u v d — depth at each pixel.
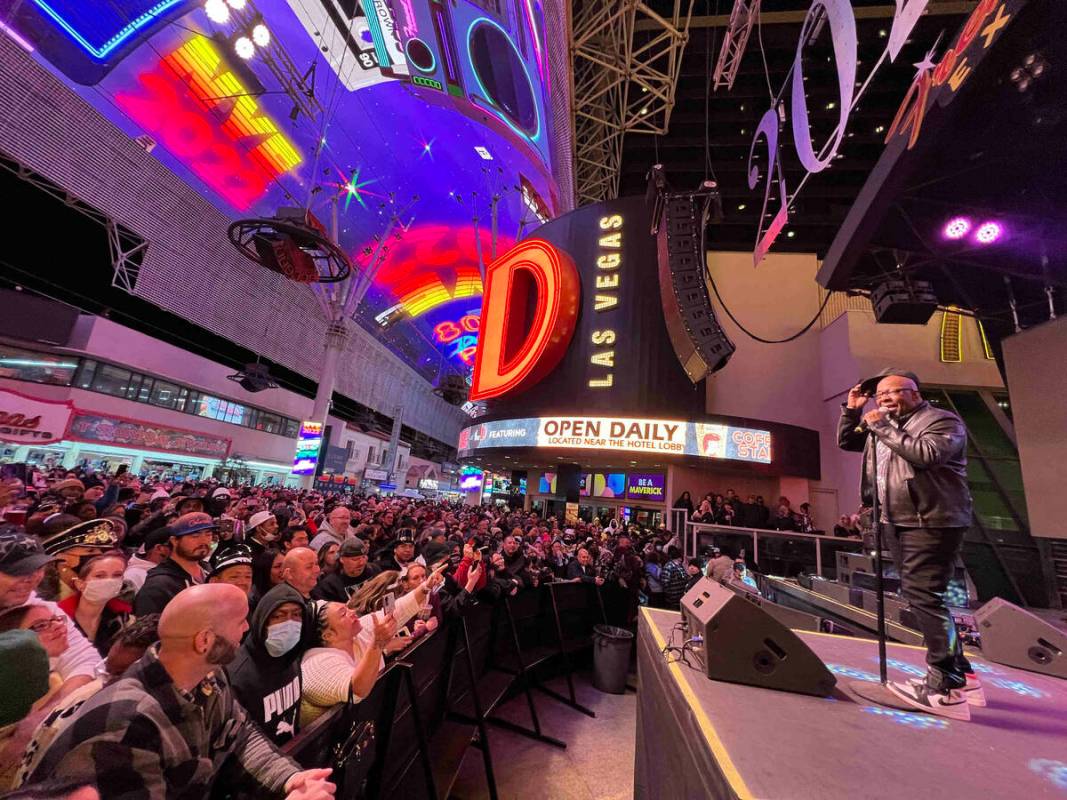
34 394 19.75
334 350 28.95
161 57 21.14
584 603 8.19
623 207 19.25
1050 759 1.46
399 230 41.03
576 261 19.55
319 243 12.48
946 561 2.00
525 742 5.06
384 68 29.98
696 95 31.44
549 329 18.09
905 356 15.05
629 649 6.84
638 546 13.48
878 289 8.08
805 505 15.13
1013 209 6.05
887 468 2.23
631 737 5.34
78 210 20.16
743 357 18.20
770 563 10.13
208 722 1.48
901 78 27.53
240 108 25.38
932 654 1.96
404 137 35.59
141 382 24.03
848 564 6.65
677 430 15.55
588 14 24.50
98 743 1.18
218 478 29.31
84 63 18.62
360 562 4.47
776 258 19.22
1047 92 4.27
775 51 28.12
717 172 35.19
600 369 17.70
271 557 4.42
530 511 24.17
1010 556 11.01
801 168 31.52
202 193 25.38
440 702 4.42
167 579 3.20
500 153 37.75
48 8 17.25
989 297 7.78
